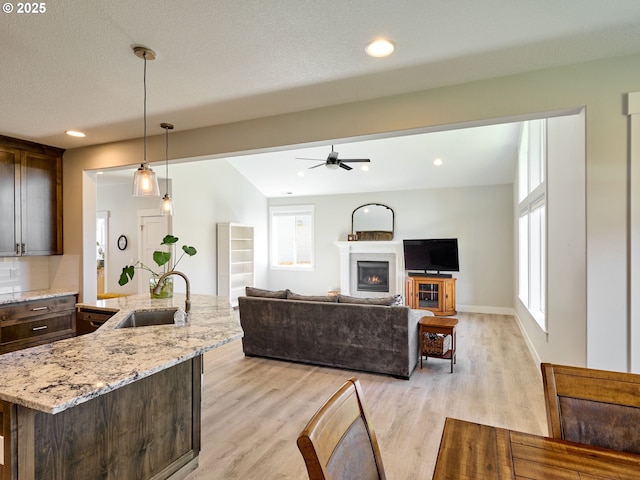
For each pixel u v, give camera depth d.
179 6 1.65
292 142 3.06
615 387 1.24
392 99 2.73
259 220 8.76
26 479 1.35
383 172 7.19
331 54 2.12
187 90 2.60
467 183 7.27
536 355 4.14
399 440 2.55
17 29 1.81
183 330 2.17
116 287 6.81
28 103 2.80
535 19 1.79
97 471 1.65
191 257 6.63
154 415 1.95
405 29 1.87
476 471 1.01
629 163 2.12
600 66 2.21
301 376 3.78
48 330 3.84
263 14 1.73
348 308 3.90
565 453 1.10
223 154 3.39
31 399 1.20
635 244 2.09
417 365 4.11
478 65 2.27
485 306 7.17
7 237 3.69
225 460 2.33
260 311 4.36
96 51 2.04
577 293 2.45
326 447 0.90
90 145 4.04
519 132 5.58
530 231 4.80
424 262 7.37
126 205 6.66
